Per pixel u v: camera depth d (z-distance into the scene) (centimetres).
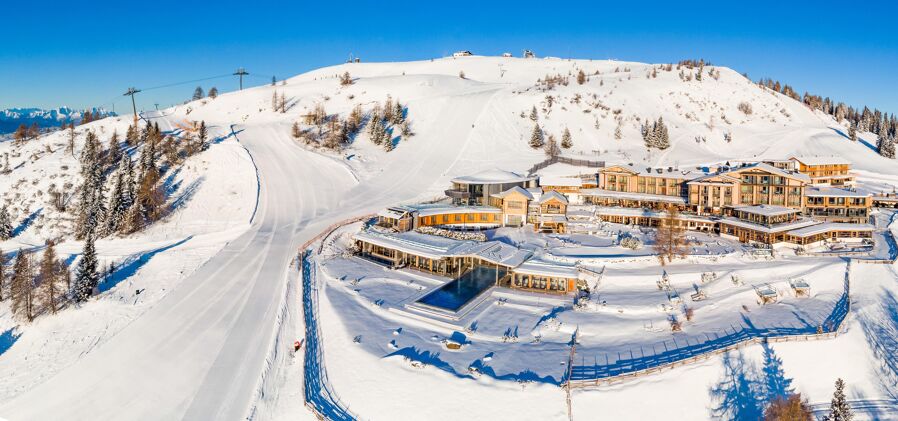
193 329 4691
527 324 4472
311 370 3950
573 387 3534
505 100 15825
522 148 12606
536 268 5266
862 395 3759
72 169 9588
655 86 18800
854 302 4700
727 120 17012
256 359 4172
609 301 4869
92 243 5688
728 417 3509
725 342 4047
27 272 5422
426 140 13125
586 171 10256
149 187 8538
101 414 3616
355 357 3962
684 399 3559
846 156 13388
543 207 7294
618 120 15025
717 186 7356
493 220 7500
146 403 3697
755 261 5641
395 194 9288
